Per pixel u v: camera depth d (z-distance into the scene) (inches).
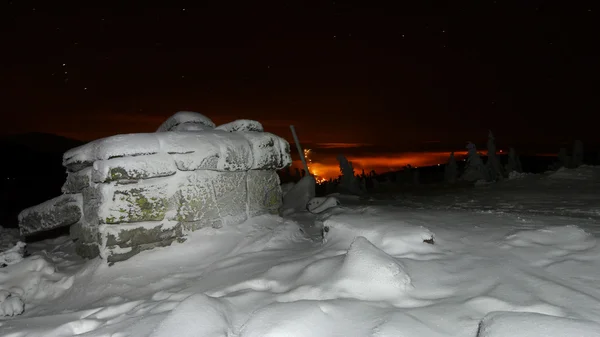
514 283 120.1
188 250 203.3
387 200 408.2
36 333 130.0
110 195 194.5
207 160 212.8
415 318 102.0
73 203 234.2
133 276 184.1
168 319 104.3
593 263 132.6
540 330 81.0
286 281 140.3
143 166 196.2
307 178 399.5
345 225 184.1
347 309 107.3
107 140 199.5
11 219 507.5
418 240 157.8
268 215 243.3
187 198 210.5
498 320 87.4
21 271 204.4
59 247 262.5
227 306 118.4
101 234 193.6
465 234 177.8
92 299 171.6
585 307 102.8
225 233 216.1
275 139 253.6
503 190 450.6
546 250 147.8
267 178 251.1
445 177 837.2
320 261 146.3
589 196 335.3
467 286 121.4
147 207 200.1
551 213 250.2
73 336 119.5
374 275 122.0
